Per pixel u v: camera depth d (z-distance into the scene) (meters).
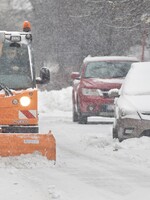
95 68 48.56
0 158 24.02
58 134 38.06
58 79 97.12
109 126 44.25
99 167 24.67
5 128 26.62
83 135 36.38
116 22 66.75
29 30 30.02
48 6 103.19
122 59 49.34
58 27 98.19
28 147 24.25
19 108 26.70
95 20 78.81
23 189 19.70
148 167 24.62
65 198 18.25
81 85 46.84
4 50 28.61
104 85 46.06
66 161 26.33
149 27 60.25
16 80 28.11
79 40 90.06
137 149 27.97
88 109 46.00
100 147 31.00
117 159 26.98
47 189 19.73
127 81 33.59
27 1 130.75
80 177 22.19
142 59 69.38
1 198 18.28
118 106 31.70
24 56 28.62
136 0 58.12
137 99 31.28
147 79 33.34
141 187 20.19
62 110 63.34
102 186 20.39
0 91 26.72
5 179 21.52
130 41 85.06
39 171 23.38
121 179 21.78
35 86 28.17
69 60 99.56
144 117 29.83
